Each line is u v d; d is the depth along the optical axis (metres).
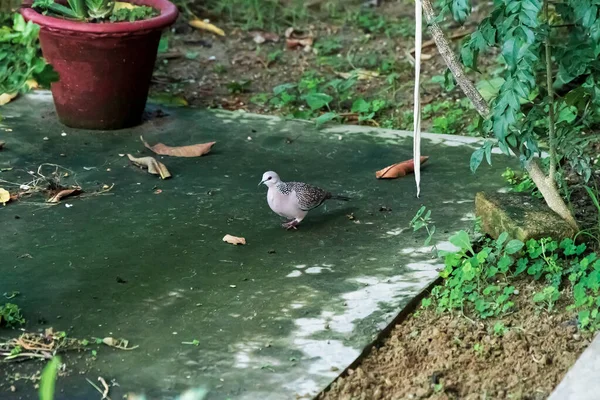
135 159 7.25
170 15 7.71
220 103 8.80
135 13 7.84
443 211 6.49
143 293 5.46
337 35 10.47
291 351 4.90
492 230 5.99
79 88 7.66
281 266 5.79
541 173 5.93
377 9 11.19
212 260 5.85
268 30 10.62
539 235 5.69
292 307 5.31
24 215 6.42
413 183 6.97
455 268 5.68
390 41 10.16
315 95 8.50
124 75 7.64
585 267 5.38
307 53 10.03
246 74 9.52
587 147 7.28
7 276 5.61
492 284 5.51
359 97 8.93
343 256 5.91
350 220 6.41
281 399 4.50
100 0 7.74
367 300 5.38
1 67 4.68
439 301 5.37
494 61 9.41
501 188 6.83
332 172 7.20
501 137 5.31
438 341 4.99
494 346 4.90
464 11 5.21
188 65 9.62
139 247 6.00
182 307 5.32
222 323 5.16
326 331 5.07
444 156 7.44
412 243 6.06
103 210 6.52
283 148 7.66
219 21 10.80
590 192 5.93
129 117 7.93
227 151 7.59
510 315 5.20
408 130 8.16
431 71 9.45
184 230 6.25
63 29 7.32
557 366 4.71
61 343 4.93
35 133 7.79
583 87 5.83
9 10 9.20
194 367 4.76
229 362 4.80
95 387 4.59
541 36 5.19
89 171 7.15
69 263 5.78
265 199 6.75
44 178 6.98
